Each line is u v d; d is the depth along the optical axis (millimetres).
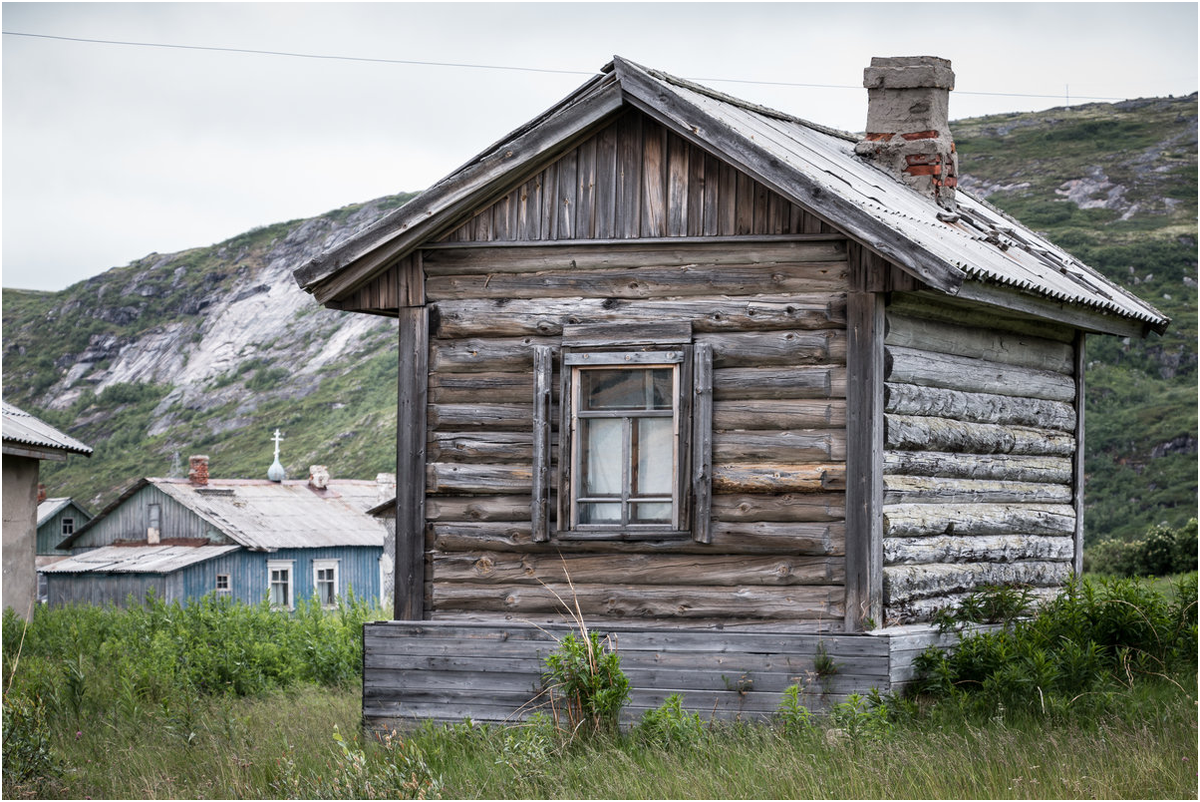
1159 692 10898
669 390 11320
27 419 23828
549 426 11492
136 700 13508
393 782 9508
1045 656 10812
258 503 47062
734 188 11211
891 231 10266
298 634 19109
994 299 11227
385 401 136625
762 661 10641
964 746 9273
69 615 22172
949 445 11914
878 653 10359
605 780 9188
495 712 11281
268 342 172125
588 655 10570
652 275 11383
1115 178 115500
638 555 11328
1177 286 91562
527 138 11398
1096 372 77938
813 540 10820
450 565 11797
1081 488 14594
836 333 10883
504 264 11797
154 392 167750
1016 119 140500
